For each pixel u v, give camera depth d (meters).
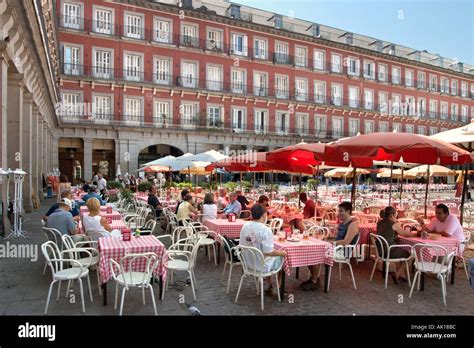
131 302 5.39
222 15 38.19
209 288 6.18
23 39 10.85
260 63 38.69
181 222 9.76
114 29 31.61
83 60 30.42
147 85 32.62
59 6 29.66
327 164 10.27
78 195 16.02
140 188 20.00
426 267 5.84
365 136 6.69
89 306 5.19
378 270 7.43
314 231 7.67
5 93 9.63
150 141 32.88
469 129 7.34
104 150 32.84
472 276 4.25
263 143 38.59
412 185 32.09
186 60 34.81
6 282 6.18
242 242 5.68
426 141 6.20
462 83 54.41
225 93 36.31
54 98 21.84
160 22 33.91
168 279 6.59
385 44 52.38
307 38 41.22
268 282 6.18
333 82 43.22
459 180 17.75
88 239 6.65
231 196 10.68
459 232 6.79
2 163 9.48
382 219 6.82
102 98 31.31
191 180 34.69
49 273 6.74
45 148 22.41
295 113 40.69
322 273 7.21
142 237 6.18
